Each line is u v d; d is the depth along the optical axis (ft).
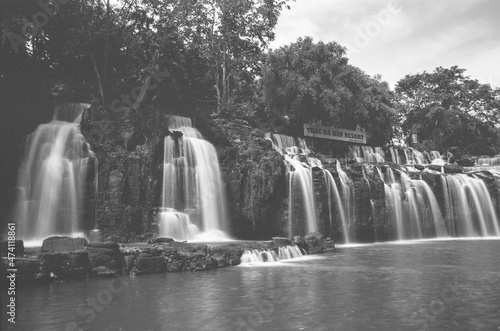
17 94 120.06
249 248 80.43
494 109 260.83
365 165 139.85
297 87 162.61
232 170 116.06
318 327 38.32
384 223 135.74
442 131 245.04
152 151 104.88
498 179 167.32
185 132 120.16
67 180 95.30
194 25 160.97
